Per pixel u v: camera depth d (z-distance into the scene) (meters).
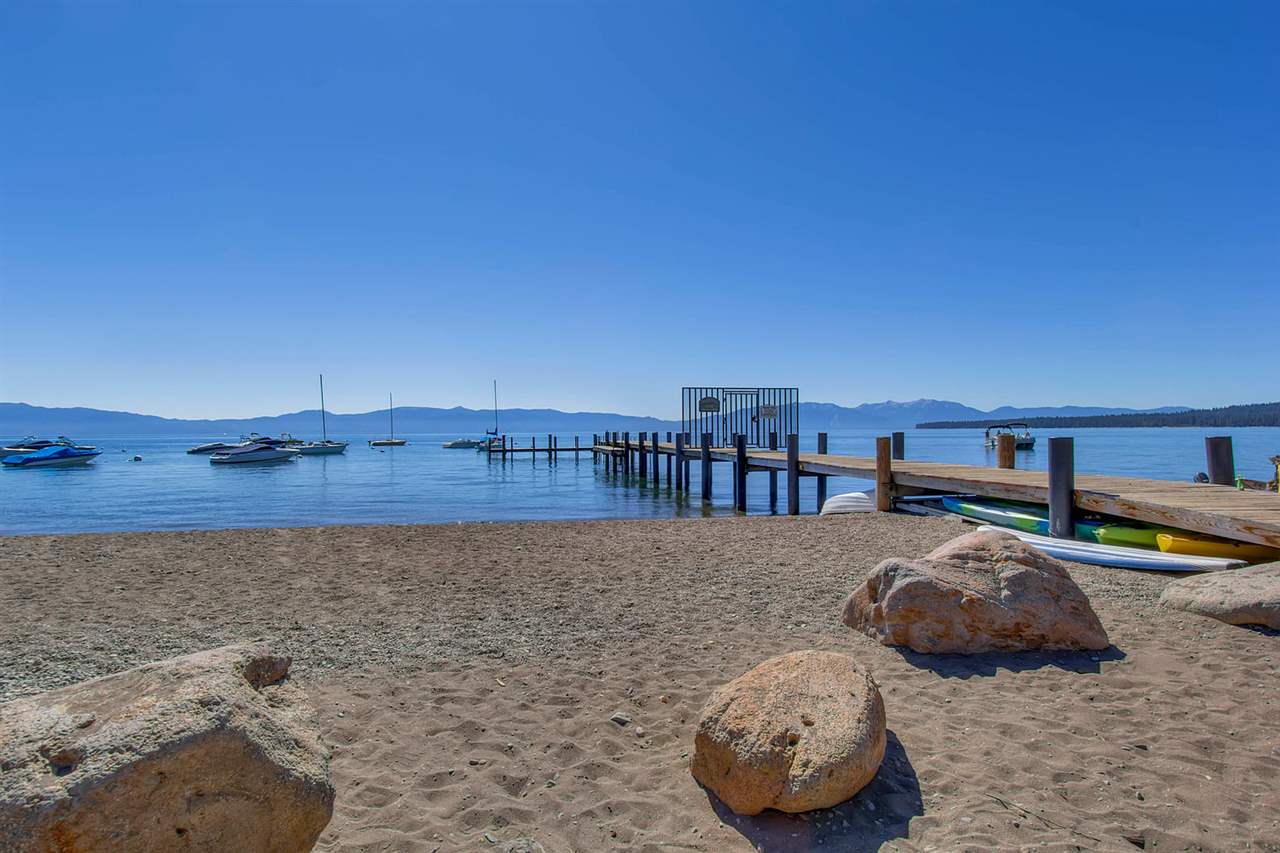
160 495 25.75
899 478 12.69
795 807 2.89
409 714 4.04
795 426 30.22
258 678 2.69
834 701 3.19
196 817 2.07
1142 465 36.22
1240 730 3.68
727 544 9.47
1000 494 10.15
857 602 5.47
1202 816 2.97
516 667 4.80
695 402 29.27
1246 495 8.72
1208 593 5.51
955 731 3.72
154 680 2.34
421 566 8.27
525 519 18.66
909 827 2.90
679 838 2.89
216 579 7.64
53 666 4.90
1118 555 7.59
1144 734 3.66
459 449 75.81
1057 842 2.79
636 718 3.98
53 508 21.39
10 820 1.92
